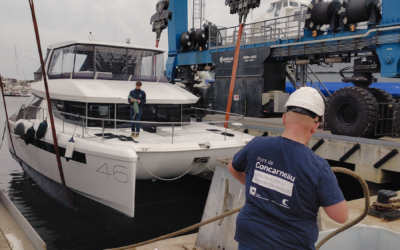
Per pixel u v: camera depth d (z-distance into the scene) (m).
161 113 7.92
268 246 1.67
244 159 1.89
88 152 6.01
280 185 1.68
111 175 5.75
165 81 8.88
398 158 7.68
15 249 3.79
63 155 6.62
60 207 7.02
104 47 7.96
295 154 1.69
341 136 8.82
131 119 6.75
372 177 8.16
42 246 3.59
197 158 6.54
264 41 12.38
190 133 7.45
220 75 13.73
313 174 1.64
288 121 1.80
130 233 5.82
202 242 3.60
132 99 6.61
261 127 10.85
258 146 1.82
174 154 6.09
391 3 8.61
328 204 1.61
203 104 14.11
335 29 10.40
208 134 7.43
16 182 9.09
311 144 9.45
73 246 5.31
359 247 3.29
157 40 12.89
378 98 9.63
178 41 15.70
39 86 8.60
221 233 3.42
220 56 13.63
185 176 7.86
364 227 3.27
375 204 4.54
